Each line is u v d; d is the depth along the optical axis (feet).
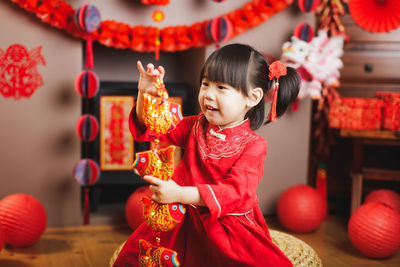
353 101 7.76
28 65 6.88
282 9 7.63
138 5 7.13
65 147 7.20
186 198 3.36
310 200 7.30
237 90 3.69
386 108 7.66
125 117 7.57
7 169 6.99
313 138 8.97
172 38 7.14
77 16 6.31
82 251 6.38
